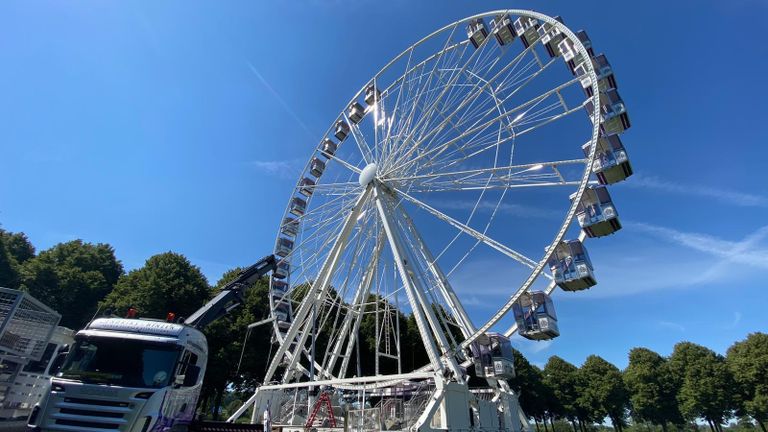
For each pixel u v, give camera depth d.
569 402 70.31
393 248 21.64
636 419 77.06
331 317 44.19
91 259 46.59
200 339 13.26
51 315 14.16
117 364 10.59
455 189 22.58
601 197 19.00
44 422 9.40
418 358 45.28
